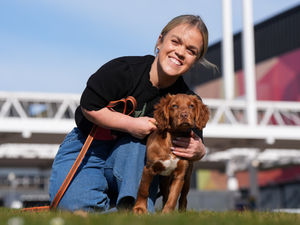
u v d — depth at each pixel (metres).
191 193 27.48
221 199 27.78
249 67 23.22
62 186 4.50
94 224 2.71
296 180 41.97
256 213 3.96
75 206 4.49
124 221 2.82
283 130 22.80
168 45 4.64
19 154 28.83
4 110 19.88
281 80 43.25
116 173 4.57
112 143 4.86
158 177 4.70
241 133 22.27
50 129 19.80
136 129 4.39
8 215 3.60
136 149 4.53
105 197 4.64
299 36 41.75
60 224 2.68
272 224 2.96
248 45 23.44
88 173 4.68
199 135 4.67
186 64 4.70
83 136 4.85
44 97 20.44
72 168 4.51
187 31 4.61
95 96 4.45
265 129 22.64
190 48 4.64
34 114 22.61
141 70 4.75
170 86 4.94
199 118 4.55
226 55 24.47
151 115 4.80
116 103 4.55
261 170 42.25
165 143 4.26
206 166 38.88
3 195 39.47
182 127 4.22
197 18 4.77
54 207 4.57
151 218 3.06
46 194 36.31
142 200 4.18
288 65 42.53
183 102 4.42
